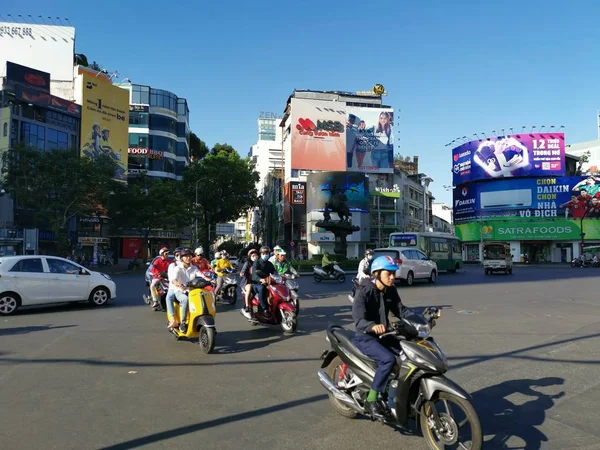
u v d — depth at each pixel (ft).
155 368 22.41
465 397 12.16
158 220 137.49
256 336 30.71
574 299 50.52
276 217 261.03
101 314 40.52
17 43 159.33
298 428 14.94
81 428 14.88
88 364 23.12
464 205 225.76
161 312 41.70
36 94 136.56
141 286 72.02
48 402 17.38
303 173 219.41
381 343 14.69
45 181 105.70
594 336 29.60
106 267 140.56
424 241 111.86
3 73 155.43
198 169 179.22
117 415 16.06
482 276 100.58
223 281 47.75
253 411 16.52
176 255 40.47
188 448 13.43
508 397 17.99
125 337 30.04
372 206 222.28
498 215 211.61
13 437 14.14
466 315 38.83
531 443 13.75
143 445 13.62
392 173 224.94
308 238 204.23
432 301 49.39
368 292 14.83
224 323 36.27
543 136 204.03
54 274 42.96
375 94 243.40
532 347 26.48
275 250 40.01
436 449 12.89
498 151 209.97
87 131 152.56
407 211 250.78
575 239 198.49
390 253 73.77
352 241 204.13
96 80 156.76
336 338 15.76
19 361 23.66
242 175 182.50
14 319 37.86
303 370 22.07
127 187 136.46
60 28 163.63
